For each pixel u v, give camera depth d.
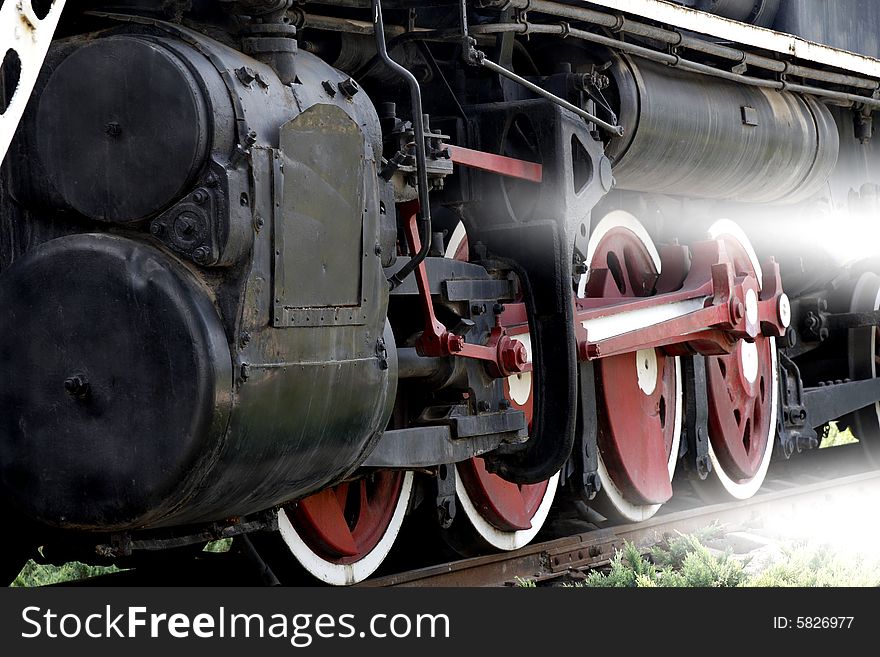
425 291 6.30
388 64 5.50
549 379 6.82
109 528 4.67
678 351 8.93
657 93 8.01
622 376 8.48
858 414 12.14
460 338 6.41
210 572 6.74
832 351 11.93
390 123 6.00
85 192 4.76
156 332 4.57
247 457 4.78
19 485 4.76
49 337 4.71
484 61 6.21
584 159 7.27
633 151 7.95
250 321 4.69
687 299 8.61
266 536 6.24
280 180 4.79
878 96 10.55
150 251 4.64
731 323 8.81
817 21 9.40
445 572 7.08
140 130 4.67
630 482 8.44
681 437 9.32
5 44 4.19
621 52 7.85
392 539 6.95
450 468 7.05
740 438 9.89
